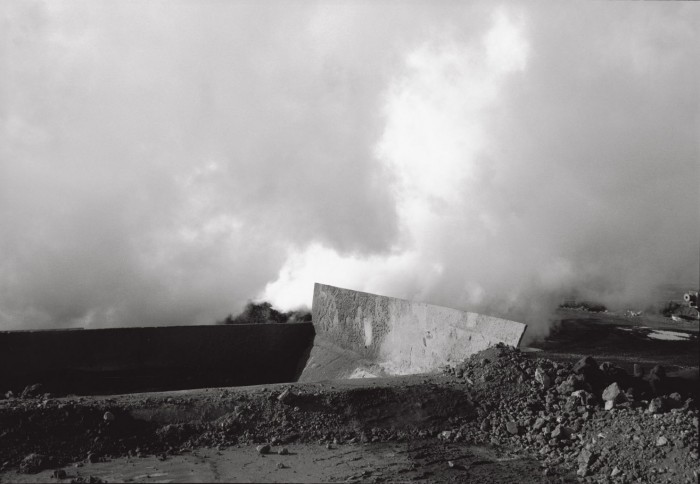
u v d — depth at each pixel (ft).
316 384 22.48
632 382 23.06
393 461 18.29
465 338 26.30
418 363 28.37
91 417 18.66
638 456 18.29
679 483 16.85
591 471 18.24
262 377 33.71
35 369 28.91
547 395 22.06
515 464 18.75
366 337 31.99
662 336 40.22
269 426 19.75
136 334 31.32
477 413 21.48
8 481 15.92
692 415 19.15
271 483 15.90
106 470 16.65
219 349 33.32
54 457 17.33
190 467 16.92
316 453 18.52
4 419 17.93
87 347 30.14
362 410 20.88
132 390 30.17
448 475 17.63
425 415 21.12
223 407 20.04
